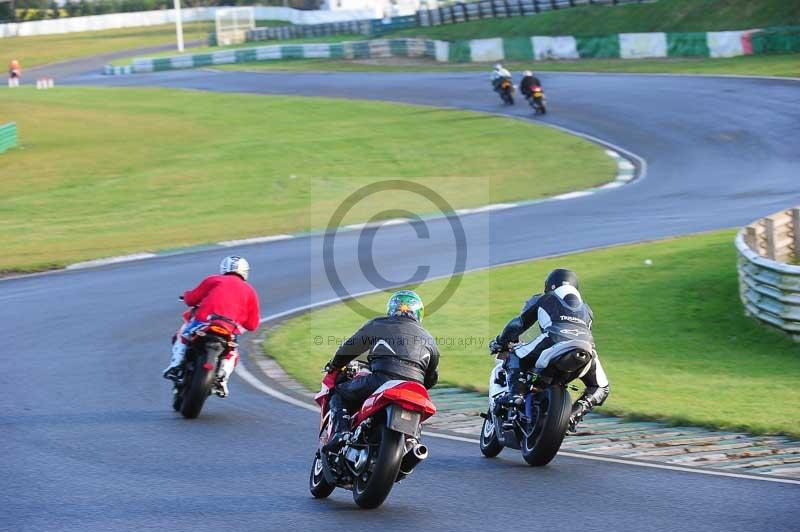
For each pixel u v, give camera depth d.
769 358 46.12
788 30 165.50
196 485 26.14
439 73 197.50
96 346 45.88
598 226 78.44
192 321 34.84
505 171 110.06
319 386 39.91
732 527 22.64
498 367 30.52
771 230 60.31
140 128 154.88
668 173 103.19
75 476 26.75
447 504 24.78
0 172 120.88
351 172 113.31
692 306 54.47
